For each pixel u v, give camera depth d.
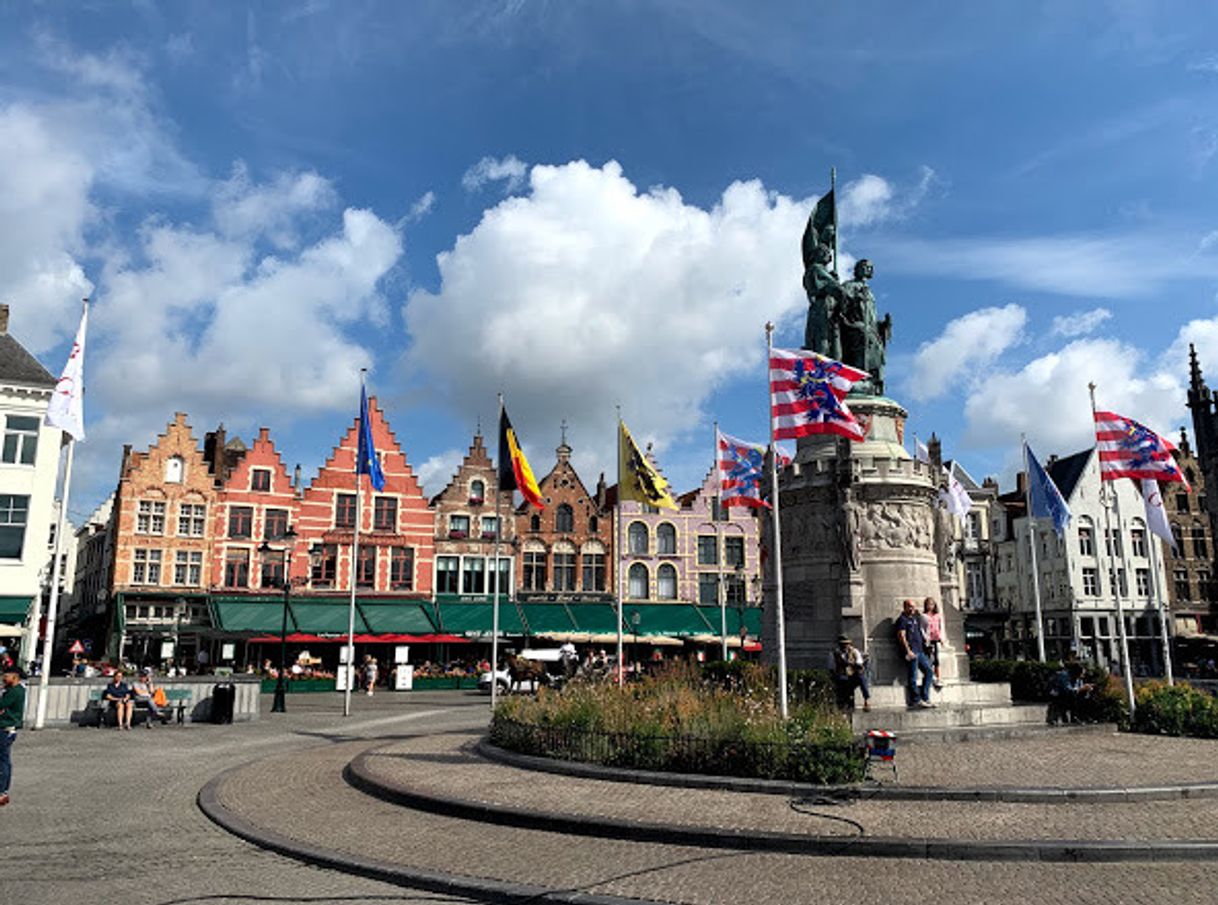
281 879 9.04
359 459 30.44
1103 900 8.02
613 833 10.45
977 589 66.12
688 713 14.76
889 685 20.03
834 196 25.86
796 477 22.30
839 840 9.66
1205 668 55.03
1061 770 13.52
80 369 22.80
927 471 22.14
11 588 34.47
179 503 45.72
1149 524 24.69
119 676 24.36
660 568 54.31
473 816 11.46
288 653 46.03
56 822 11.59
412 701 34.91
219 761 17.30
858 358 24.39
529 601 51.25
